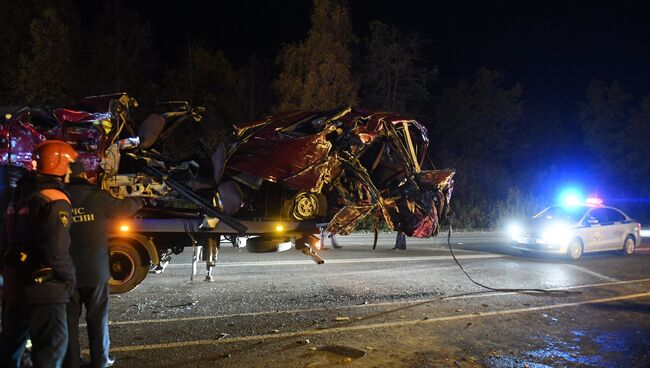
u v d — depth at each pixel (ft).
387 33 99.09
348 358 18.76
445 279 34.32
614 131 127.65
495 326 23.53
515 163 119.65
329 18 81.30
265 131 27.02
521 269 39.58
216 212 26.02
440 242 57.67
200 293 27.96
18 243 13.41
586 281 35.58
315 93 77.61
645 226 101.30
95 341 15.39
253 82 94.48
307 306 26.03
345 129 27.09
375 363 18.38
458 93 114.21
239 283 30.81
